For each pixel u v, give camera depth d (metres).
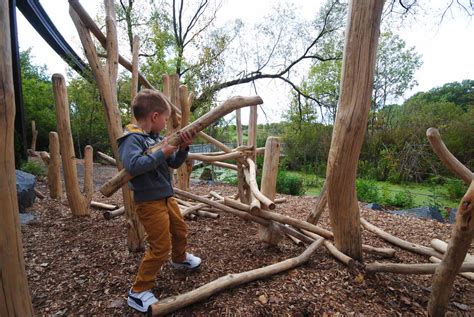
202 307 1.38
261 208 2.05
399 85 11.64
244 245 2.17
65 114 2.73
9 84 0.88
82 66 8.34
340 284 1.60
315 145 11.27
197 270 1.74
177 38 11.12
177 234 1.61
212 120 1.30
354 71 1.54
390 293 1.59
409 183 8.45
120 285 1.60
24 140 5.87
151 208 1.39
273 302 1.42
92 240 2.25
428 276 1.85
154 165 1.25
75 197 2.83
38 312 1.38
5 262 0.92
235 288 1.52
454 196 6.41
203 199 2.44
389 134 10.08
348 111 1.58
